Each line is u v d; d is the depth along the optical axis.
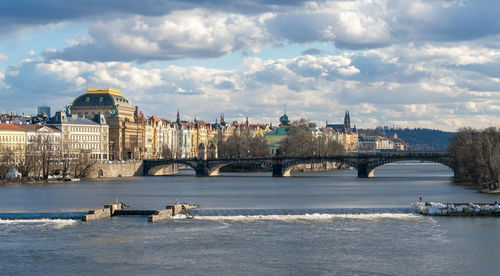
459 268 147.88
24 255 157.75
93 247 165.50
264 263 151.12
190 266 148.62
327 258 155.38
